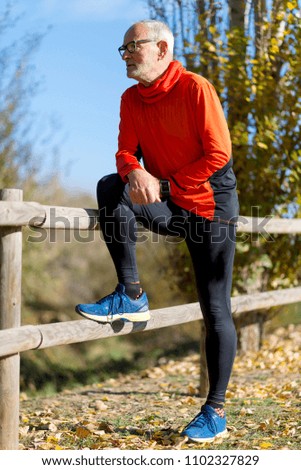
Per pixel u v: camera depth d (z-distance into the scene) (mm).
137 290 5070
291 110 9578
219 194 4941
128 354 14719
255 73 9422
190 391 7863
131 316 5059
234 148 9781
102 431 5672
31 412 7043
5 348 4379
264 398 7047
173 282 10930
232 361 5168
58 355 13938
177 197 4914
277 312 11281
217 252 4992
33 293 15562
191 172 4754
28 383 12664
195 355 13031
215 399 5203
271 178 9859
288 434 5469
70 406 7324
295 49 9250
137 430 5633
